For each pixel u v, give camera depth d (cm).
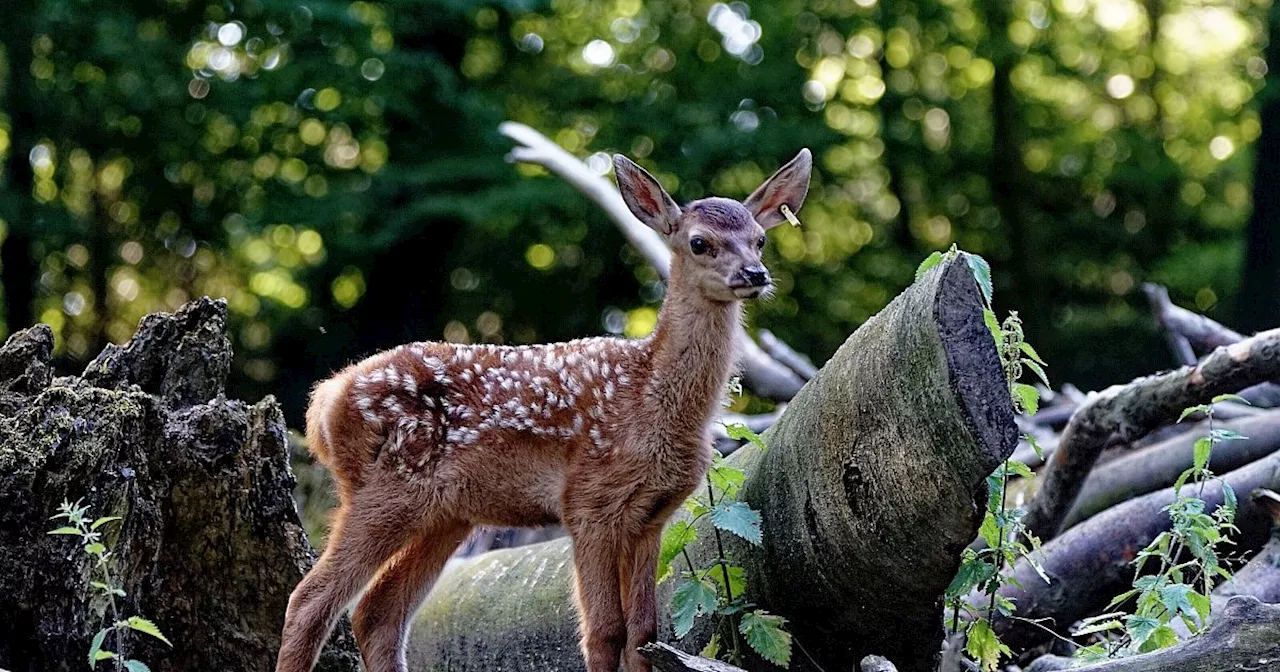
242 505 579
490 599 686
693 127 2272
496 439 587
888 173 2555
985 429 480
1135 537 723
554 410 584
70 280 2245
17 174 2069
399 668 610
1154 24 2578
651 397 579
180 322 621
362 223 2064
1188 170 2588
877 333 521
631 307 2450
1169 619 576
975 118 2569
